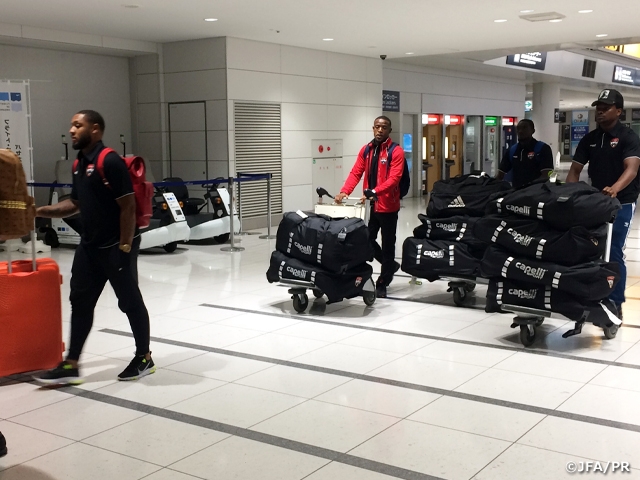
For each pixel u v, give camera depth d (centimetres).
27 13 916
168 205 912
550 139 2191
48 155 1141
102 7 876
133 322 413
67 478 290
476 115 2014
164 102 1209
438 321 551
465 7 903
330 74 1345
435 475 289
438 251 583
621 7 916
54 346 420
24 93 928
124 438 330
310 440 326
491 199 528
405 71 1716
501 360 448
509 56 1731
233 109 1150
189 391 395
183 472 294
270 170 1237
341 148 1391
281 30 1074
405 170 634
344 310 592
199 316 574
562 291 456
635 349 470
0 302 400
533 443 320
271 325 543
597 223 455
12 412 365
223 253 934
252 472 294
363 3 867
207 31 1076
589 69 2094
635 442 321
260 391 393
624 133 507
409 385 402
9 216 316
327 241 551
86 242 402
